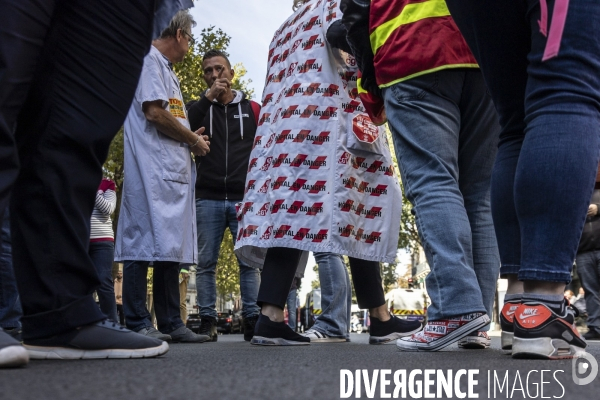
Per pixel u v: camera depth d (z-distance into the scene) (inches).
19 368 67.7
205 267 205.6
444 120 108.4
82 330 81.9
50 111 83.5
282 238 128.0
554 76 80.0
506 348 101.5
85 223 84.6
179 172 170.7
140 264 171.0
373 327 157.8
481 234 116.3
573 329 81.5
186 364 74.2
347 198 129.3
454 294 101.5
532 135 80.2
